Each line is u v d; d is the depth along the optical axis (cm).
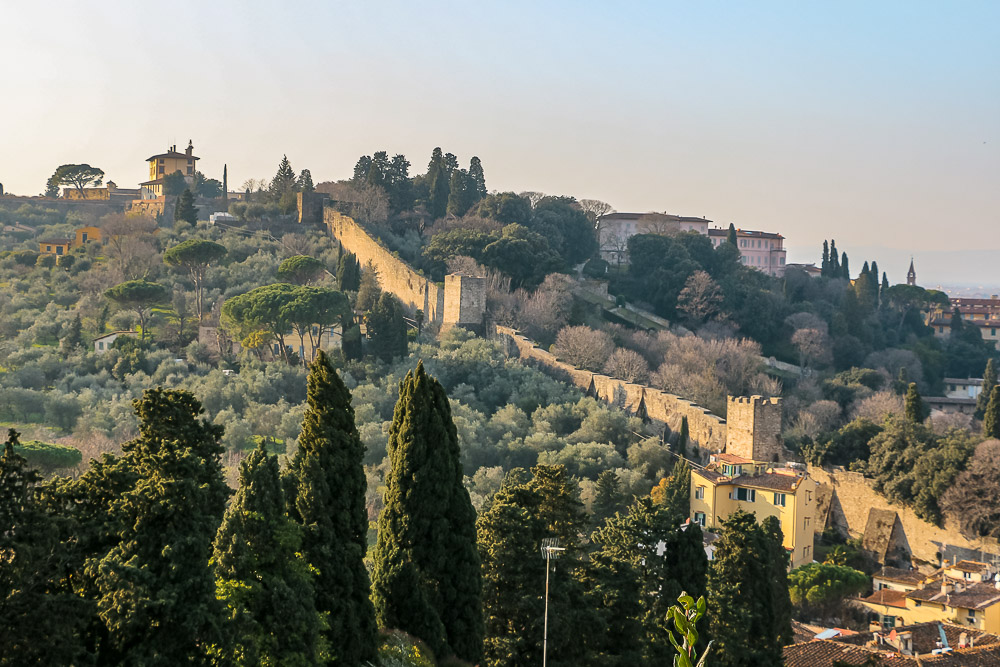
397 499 5488
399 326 17825
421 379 5588
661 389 17575
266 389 15712
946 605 9938
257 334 17775
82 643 3944
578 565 6259
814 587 10725
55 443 12288
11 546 3656
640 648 6309
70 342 18162
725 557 7144
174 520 4053
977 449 12631
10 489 3778
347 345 17800
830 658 7831
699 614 1908
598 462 13775
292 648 4384
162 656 3872
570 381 17912
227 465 12000
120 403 14438
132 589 3844
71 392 15238
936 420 17988
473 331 19725
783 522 12144
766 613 7056
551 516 6334
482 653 5534
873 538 12900
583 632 5988
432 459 5519
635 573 6412
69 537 4038
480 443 14100
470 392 16588
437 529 5441
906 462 13062
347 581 4834
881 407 18100
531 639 5709
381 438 13500
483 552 5953
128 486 4266
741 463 13288
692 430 15525
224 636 4009
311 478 4909
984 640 8669
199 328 19350
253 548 4488
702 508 12556
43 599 3681
